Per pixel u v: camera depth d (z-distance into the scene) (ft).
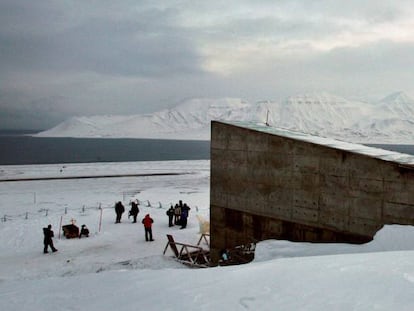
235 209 40.09
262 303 14.71
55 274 38.70
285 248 31.73
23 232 58.59
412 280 15.43
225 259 36.45
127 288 19.04
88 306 17.21
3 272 39.68
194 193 116.88
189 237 54.95
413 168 28.63
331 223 33.37
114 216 71.26
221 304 15.11
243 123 44.55
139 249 48.85
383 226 29.89
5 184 148.56
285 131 40.50
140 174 188.24
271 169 37.14
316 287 15.70
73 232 54.80
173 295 16.88
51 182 154.81
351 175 32.07
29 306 18.24
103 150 555.69
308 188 34.71
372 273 16.74
